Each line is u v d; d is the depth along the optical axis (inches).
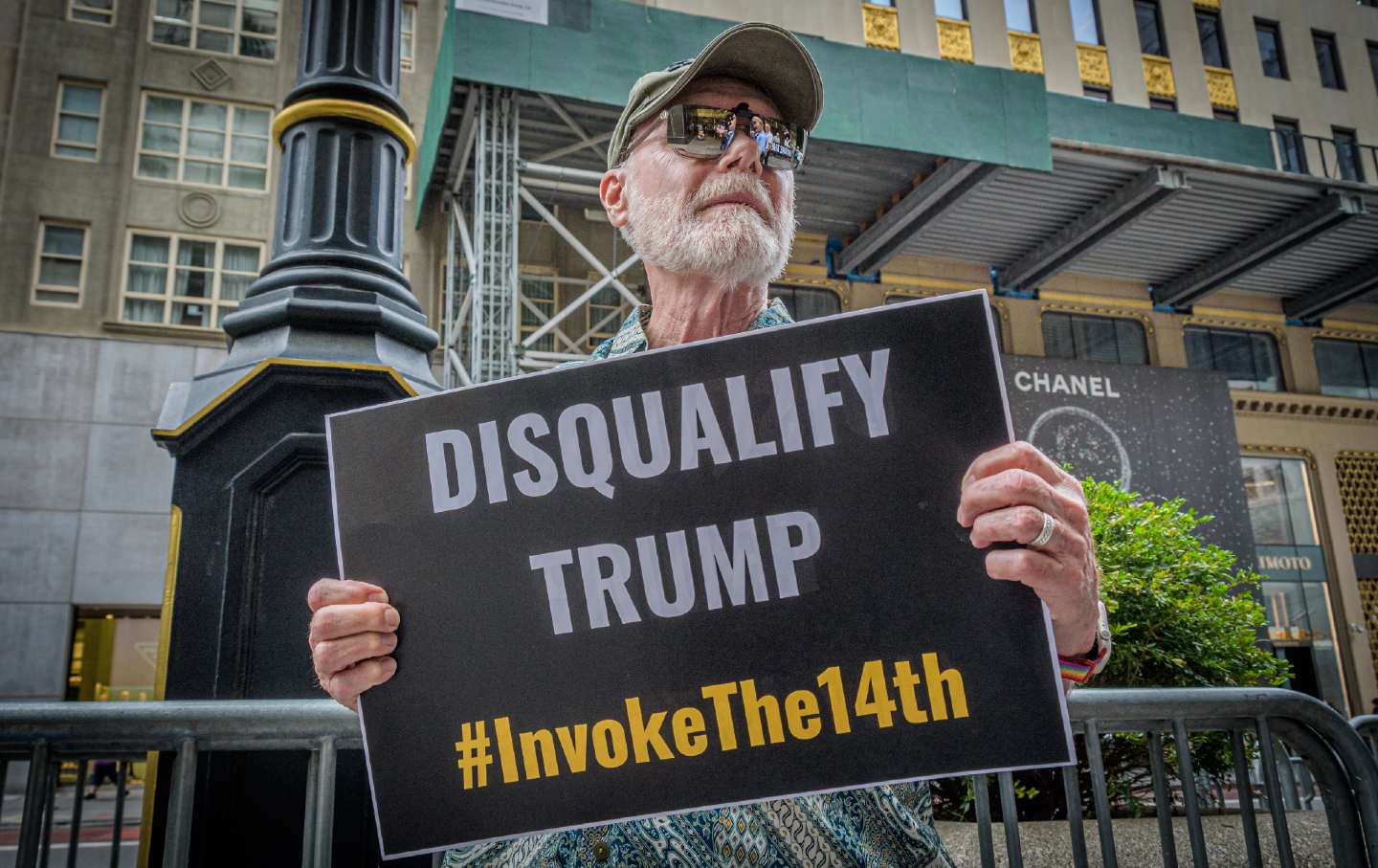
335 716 57.8
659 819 42.0
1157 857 101.7
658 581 41.7
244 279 591.5
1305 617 700.0
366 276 85.2
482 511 43.3
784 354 42.8
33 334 554.6
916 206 544.4
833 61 475.8
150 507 557.9
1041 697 38.4
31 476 543.2
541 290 574.6
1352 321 776.3
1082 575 37.8
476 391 44.4
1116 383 613.9
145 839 66.5
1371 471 748.0
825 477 41.5
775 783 39.4
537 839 44.2
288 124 90.6
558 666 41.5
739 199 53.1
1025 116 502.9
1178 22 751.7
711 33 450.0
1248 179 569.3
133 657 578.2
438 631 42.5
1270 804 73.1
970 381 41.2
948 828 112.0
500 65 420.8
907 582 40.1
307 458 75.5
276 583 73.4
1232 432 627.5
